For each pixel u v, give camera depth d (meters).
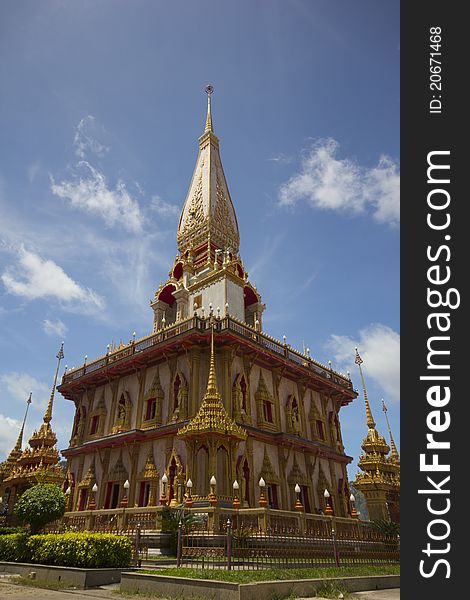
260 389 30.89
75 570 14.19
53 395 34.25
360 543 21.89
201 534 18.28
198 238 44.22
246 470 27.00
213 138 53.88
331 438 36.53
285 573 13.05
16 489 30.91
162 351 30.42
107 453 31.78
